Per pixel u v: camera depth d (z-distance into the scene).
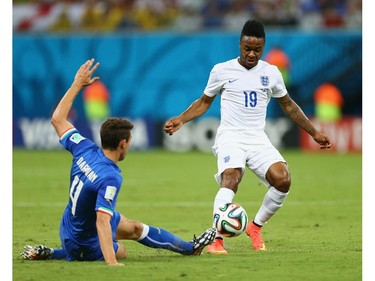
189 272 25.73
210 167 78.38
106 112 96.44
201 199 53.94
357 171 74.25
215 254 30.31
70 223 27.62
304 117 33.88
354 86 91.25
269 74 32.88
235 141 32.38
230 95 32.75
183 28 108.62
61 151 97.94
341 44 90.94
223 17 108.25
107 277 24.72
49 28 113.50
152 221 43.16
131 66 95.62
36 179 67.06
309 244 34.34
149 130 96.62
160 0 112.12
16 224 41.50
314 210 48.34
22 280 24.50
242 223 29.83
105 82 96.31
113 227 27.80
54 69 97.50
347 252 31.11
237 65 32.88
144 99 95.88
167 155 92.38
